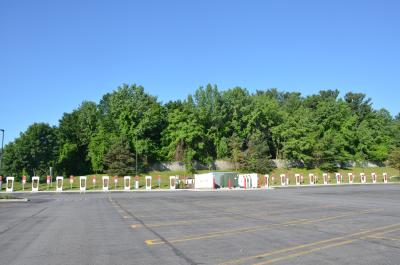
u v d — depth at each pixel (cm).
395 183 7156
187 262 836
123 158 7656
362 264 796
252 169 8244
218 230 1312
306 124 9038
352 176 7681
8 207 2609
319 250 943
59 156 8106
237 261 838
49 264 845
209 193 4400
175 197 3597
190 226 1433
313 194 3675
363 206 2202
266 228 1341
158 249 991
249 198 3212
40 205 2772
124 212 2080
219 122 8756
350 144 9700
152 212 2055
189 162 8119
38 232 1349
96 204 2770
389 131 10400
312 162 9081
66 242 1129
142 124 8281
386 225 1373
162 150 8581
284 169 8894
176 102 9419
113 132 8344
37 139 7938
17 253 971
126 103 8406
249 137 8919
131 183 6994
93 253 958
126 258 891
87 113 9056
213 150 8869
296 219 1605
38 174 7888
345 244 1018
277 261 830
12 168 7725
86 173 8525
